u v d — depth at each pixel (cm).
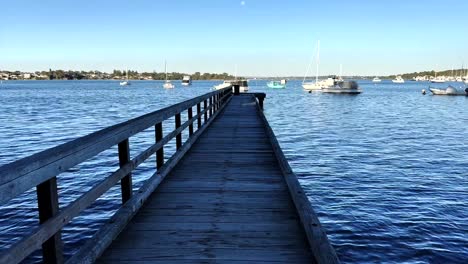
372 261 724
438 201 1038
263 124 1182
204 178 549
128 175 388
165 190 488
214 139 922
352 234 835
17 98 6362
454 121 3145
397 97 7006
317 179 1255
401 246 781
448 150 1800
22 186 180
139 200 410
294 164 1480
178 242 330
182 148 716
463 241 800
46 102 5350
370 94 8331
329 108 4512
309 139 2131
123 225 357
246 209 416
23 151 1678
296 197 408
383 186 1175
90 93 8631
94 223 831
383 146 1903
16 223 838
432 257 738
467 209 978
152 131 2319
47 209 218
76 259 267
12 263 175
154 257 302
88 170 1278
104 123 2805
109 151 1587
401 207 994
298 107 4659
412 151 1767
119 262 293
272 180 539
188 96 7406
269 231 354
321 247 281
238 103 2219
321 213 952
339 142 2027
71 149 235
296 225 369
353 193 1107
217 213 404
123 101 5712
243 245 324
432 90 7544
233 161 670
